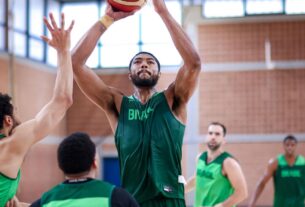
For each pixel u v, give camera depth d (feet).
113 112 14.78
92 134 59.41
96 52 60.39
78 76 14.56
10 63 51.03
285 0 57.16
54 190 11.49
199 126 56.90
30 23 58.70
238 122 56.54
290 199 33.30
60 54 13.08
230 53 57.31
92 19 61.82
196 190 24.31
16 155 12.76
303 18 56.59
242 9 57.57
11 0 51.98
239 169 23.17
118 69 59.47
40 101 58.13
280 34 56.85
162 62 57.57
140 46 59.52
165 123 14.11
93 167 11.70
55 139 58.23
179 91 14.43
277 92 56.39
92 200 11.17
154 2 14.46
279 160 33.55
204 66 57.41
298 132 55.83
